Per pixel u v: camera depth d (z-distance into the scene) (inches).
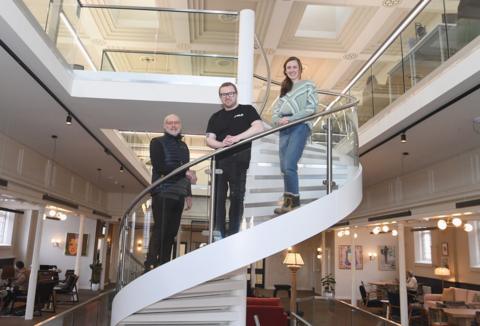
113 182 540.7
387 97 281.1
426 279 551.5
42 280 395.9
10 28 160.6
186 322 159.8
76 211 476.7
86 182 518.6
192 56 250.8
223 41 253.0
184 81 245.8
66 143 335.9
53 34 205.6
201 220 144.3
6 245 508.1
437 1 233.5
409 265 598.2
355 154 169.3
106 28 253.9
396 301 437.4
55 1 207.8
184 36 251.4
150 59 251.4
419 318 414.9
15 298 383.2
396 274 629.3
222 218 141.7
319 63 430.9
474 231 462.6
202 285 154.9
